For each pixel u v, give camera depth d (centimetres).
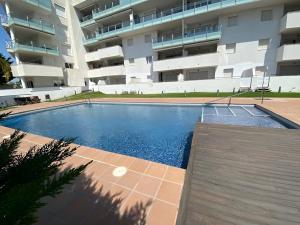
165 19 1959
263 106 927
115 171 348
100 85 2538
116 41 2619
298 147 356
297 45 1430
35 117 1270
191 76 2116
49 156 145
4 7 2045
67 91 2431
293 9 1616
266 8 1616
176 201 262
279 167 287
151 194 278
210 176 269
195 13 1786
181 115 1053
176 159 540
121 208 252
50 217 240
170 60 1992
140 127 895
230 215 198
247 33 1723
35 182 113
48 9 2228
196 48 2073
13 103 1850
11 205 94
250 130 470
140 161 386
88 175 338
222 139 413
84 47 2820
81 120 1124
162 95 1839
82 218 237
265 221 190
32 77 2203
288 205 209
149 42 2305
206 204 215
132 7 2164
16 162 140
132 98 1773
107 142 713
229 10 1703
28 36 2283
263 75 1627
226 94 1528
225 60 1861
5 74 2631
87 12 2811
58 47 2473
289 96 1256
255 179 258
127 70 2556
